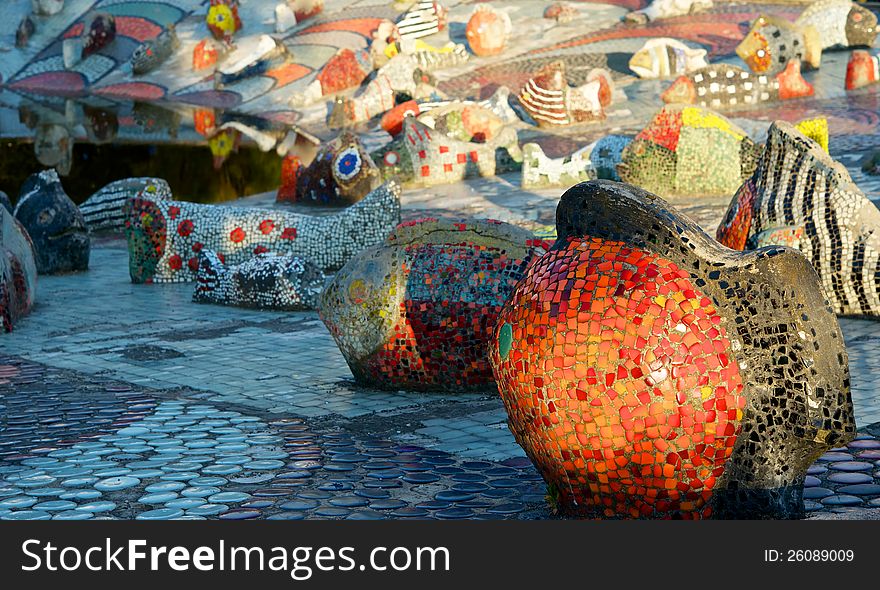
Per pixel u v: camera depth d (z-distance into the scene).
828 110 20.09
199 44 29.36
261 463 5.79
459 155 18.03
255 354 8.71
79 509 5.12
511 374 4.55
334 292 7.27
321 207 17.48
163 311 10.85
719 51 25.23
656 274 4.34
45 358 8.81
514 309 4.59
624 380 4.25
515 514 4.84
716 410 4.25
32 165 23.30
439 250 7.05
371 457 5.84
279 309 10.64
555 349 4.37
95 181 22.64
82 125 26.12
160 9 32.25
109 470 5.74
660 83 23.72
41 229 13.34
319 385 7.59
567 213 4.61
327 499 5.15
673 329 4.26
